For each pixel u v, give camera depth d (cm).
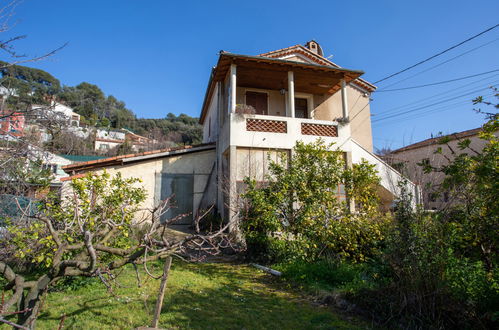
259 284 622
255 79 1334
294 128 1177
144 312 450
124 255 362
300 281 612
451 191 489
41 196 633
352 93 1559
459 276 429
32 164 685
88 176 618
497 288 399
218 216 1184
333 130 1231
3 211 581
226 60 1156
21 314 303
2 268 305
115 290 545
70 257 476
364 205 766
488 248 475
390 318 429
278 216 761
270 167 837
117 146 3750
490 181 403
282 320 445
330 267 641
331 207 748
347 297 513
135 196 667
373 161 1209
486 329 372
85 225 474
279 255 746
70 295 518
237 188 1032
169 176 1300
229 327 416
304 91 1473
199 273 691
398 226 491
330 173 780
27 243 488
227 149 1155
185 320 430
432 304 411
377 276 521
